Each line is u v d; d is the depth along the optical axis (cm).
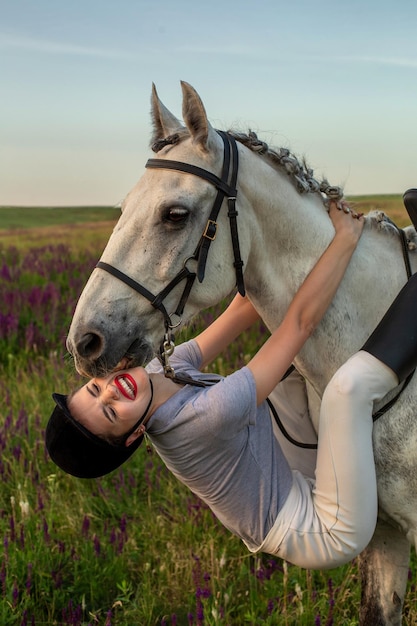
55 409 211
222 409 197
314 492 211
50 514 328
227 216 205
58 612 287
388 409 213
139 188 203
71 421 202
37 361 541
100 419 201
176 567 303
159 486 365
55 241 1217
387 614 240
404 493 217
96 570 302
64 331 605
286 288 220
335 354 220
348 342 219
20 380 516
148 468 383
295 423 243
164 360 208
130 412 198
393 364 199
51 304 657
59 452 209
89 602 296
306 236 217
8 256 986
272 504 209
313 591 278
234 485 208
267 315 227
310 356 222
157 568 310
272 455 215
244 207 209
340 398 196
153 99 216
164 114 212
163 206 196
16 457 386
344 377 197
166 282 200
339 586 285
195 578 292
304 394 245
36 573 293
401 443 213
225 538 322
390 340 201
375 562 240
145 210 198
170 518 348
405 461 214
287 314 211
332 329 218
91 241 1203
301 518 207
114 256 199
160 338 207
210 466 206
